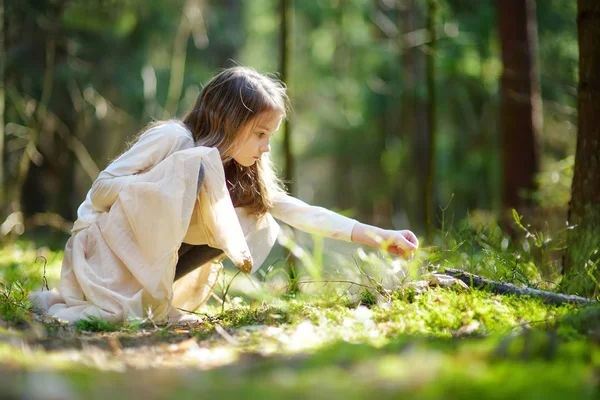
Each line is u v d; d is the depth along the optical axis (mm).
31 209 12406
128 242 3484
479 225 4625
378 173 18594
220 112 3680
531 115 8477
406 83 14516
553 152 12648
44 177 12406
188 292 3945
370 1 15469
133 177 3529
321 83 19453
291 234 6523
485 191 15328
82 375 1786
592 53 4078
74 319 3309
